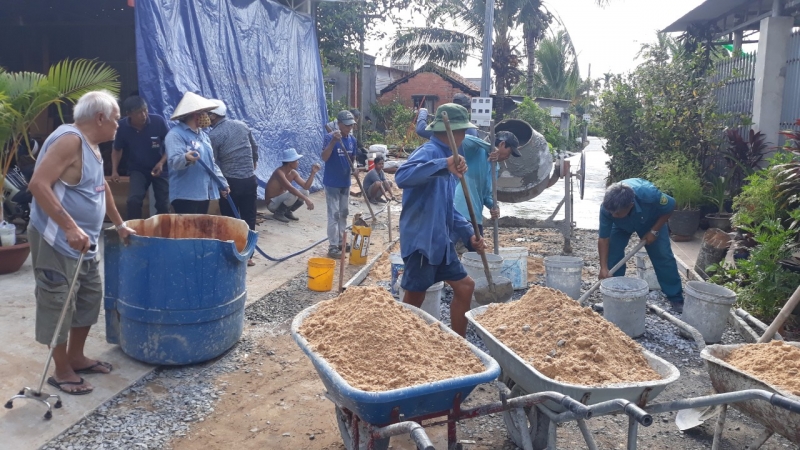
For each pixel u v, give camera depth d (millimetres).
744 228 6992
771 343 3719
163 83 8180
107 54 11953
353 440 3227
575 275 6480
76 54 12039
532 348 3629
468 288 4680
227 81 10055
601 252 6258
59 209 3760
